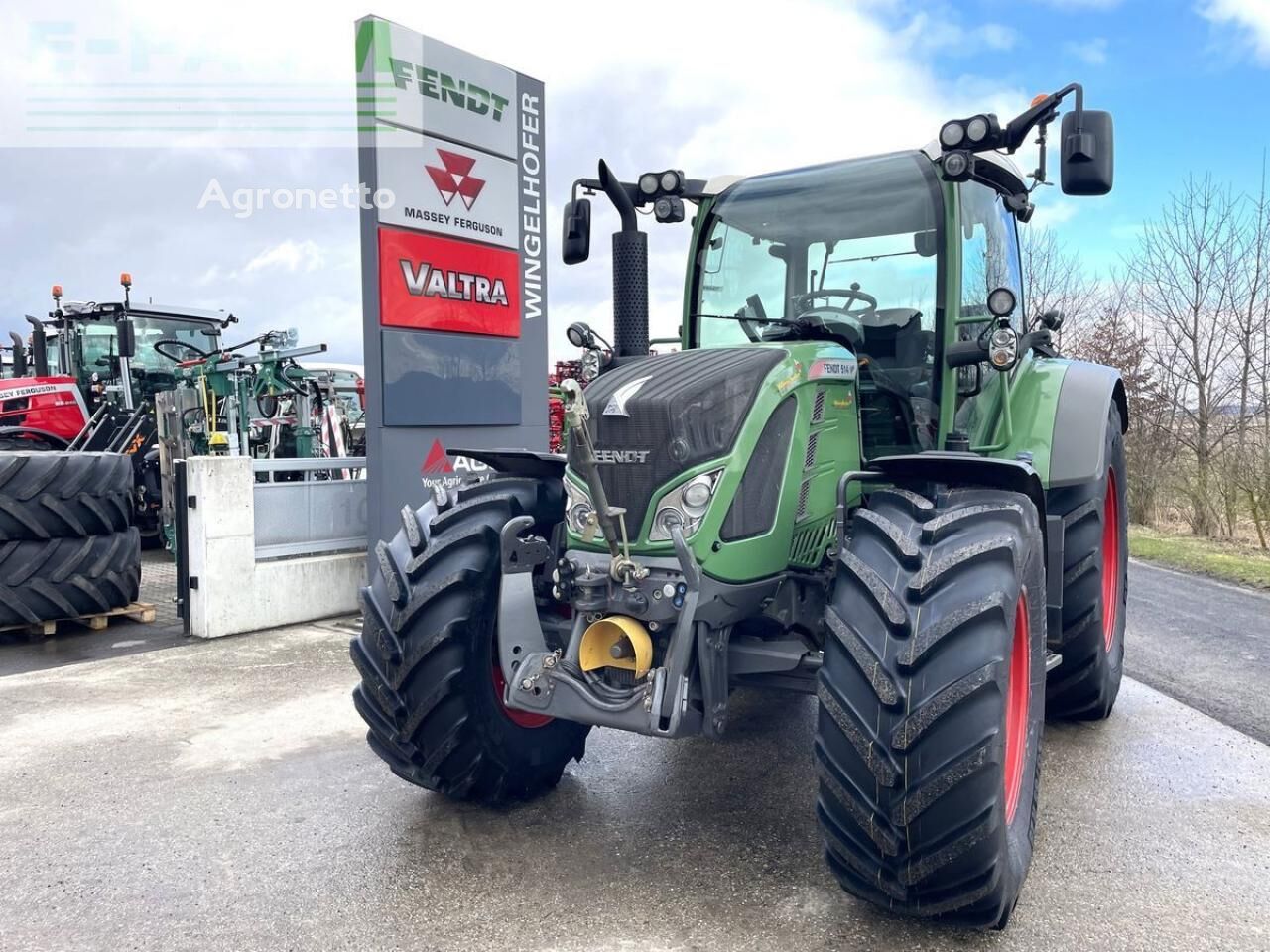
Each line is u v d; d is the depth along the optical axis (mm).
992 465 2424
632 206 3299
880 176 3469
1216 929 2314
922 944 2248
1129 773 3377
